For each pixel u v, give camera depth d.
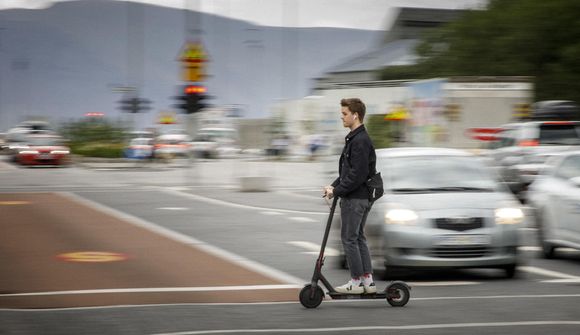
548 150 28.03
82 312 10.89
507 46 64.38
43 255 16.62
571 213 15.95
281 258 16.69
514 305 11.57
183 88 38.94
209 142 88.56
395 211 13.98
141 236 20.08
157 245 18.42
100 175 48.78
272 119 90.88
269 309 11.23
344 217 11.47
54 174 49.28
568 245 16.11
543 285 13.59
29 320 10.32
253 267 15.38
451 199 14.20
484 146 34.22
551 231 16.70
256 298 12.15
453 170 15.14
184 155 81.94
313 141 81.38
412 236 13.78
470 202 14.14
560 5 60.94
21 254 16.77
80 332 9.61
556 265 16.09
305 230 21.84
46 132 81.19
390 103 50.19
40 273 14.39
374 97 53.88
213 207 28.62
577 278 14.40
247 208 28.41
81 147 81.56
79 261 15.83
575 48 59.03
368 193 11.43
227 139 100.00
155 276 14.14
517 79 34.28
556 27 61.16
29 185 39.25
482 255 13.88
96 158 72.94
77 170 54.78
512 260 14.02
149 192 35.59
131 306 11.37
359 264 11.43
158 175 49.38
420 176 14.95
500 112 34.34
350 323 10.23
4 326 9.94
